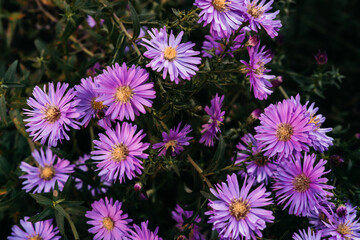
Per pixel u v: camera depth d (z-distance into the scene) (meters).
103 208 0.38
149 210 0.44
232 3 0.37
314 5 0.55
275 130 0.37
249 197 0.36
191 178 0.44
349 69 0.53
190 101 0.40
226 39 0.38
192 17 0.38
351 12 0.56
